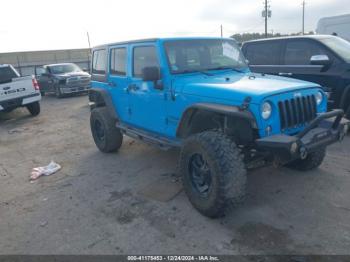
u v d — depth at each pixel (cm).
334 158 486
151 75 388
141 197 400
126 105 498
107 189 432
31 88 1020
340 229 308
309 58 620
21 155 629
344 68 567
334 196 371
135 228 332
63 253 300
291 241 295
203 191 343
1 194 443
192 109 356
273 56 682
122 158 553
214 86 343
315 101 354
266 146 297
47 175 502
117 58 505
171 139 418
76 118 979
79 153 608
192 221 338
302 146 296
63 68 1603
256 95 303
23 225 355
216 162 306
